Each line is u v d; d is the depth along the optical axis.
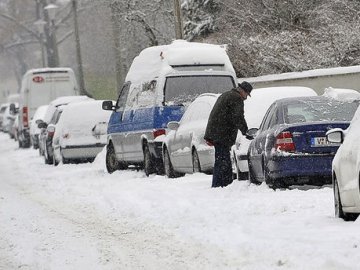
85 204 39.66
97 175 58.78
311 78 66.31
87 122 70.19
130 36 108.31
